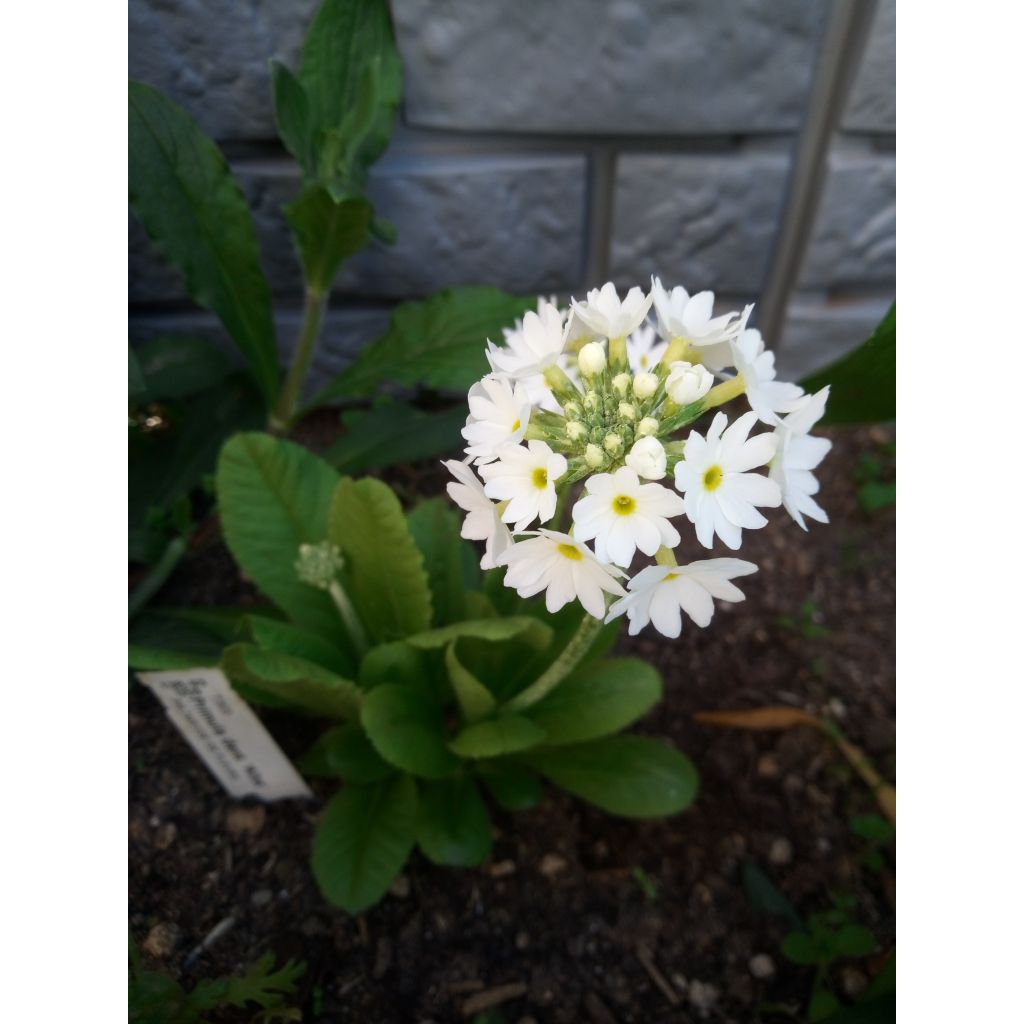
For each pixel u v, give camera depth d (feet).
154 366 1.23
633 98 1.24
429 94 1.22
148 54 1.14
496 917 1.00
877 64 1.22
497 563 0.63
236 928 0.95
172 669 0.83
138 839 1.00
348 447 1.21
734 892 1.03
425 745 0.90
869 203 1.36
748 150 1.34
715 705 1.19
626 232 1.39
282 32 1.15
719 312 1.51
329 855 0.89
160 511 1.18
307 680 0.83
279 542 0.96
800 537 1.40
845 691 1.22
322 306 1.20
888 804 1.09
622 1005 0.95
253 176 1.26
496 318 1.21
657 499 0.61
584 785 0.97
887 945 1.00
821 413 0.66
